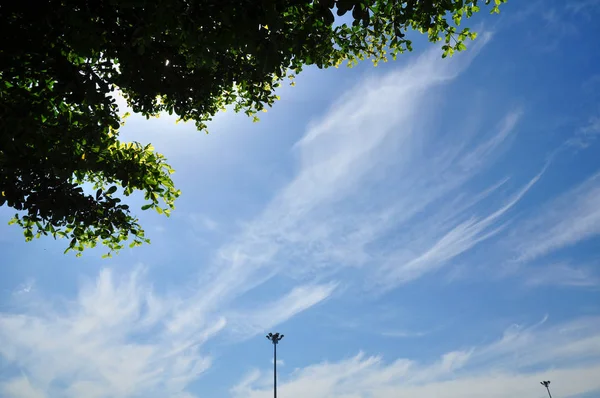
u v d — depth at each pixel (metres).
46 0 5.08
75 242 8.73
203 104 9.67
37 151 6.04
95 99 6.17
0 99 5.57
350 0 4.84
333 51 9.30
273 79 9.62
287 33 5.97
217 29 5.15
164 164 9.01
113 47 6.56
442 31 8.03
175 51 7.64
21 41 5.31
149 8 5.12
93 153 7.29
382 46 9.07
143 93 8.04
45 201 6.89
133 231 8.91
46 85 6.04
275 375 31.56
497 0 7.57
